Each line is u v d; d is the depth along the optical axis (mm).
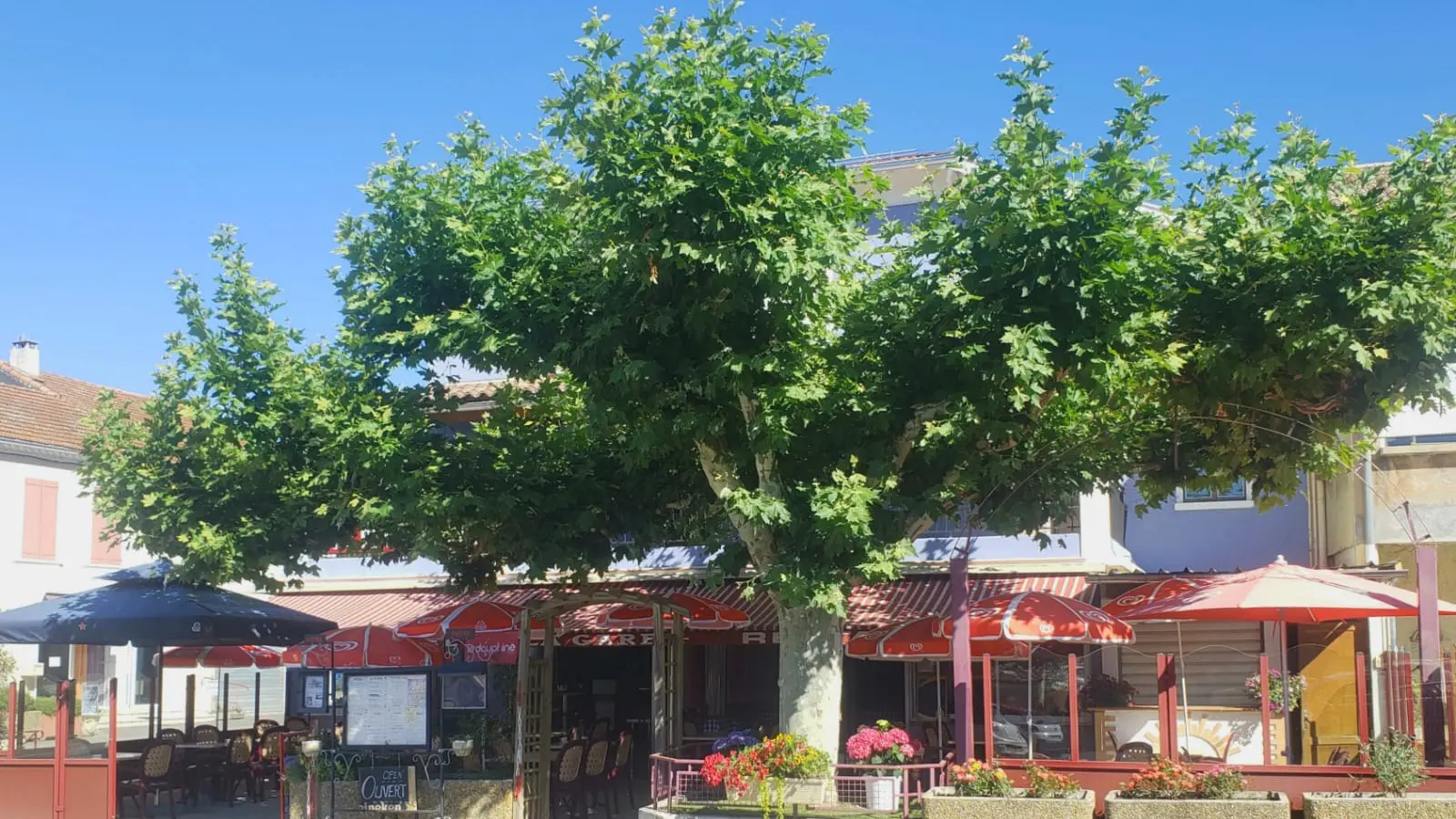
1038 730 20375
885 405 15953
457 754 19094
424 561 27594
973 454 16250
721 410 16172
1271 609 17719
